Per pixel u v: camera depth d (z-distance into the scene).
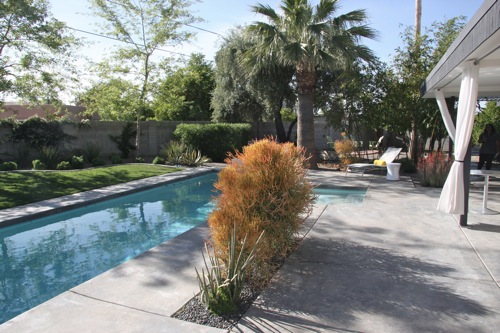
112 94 15.05
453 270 3.90
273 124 20.48
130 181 10.72
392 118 13.03
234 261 3.27
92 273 4.79
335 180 10.59
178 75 16.11
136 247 5.79
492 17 3.12
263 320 2.95
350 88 14.01
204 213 7.95
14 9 10.91
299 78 12.93
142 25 15.49
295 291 3.46
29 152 14.08
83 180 10.21
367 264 4.10
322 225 5.69
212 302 3.08
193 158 14.77
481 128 17.03
